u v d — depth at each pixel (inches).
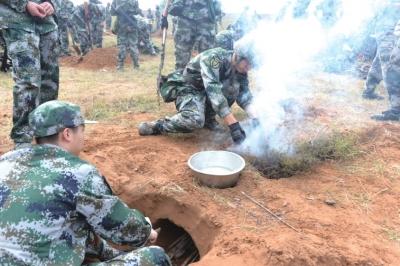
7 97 259.6
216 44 230.4
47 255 74.0
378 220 123.7
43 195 74.4
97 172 81.4
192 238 124.4
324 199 132.0
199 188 132.2
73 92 278.1
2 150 162.7
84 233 81.5
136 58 400.8
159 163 150.4
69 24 480.1
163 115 216.7
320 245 107.3
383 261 104.8
